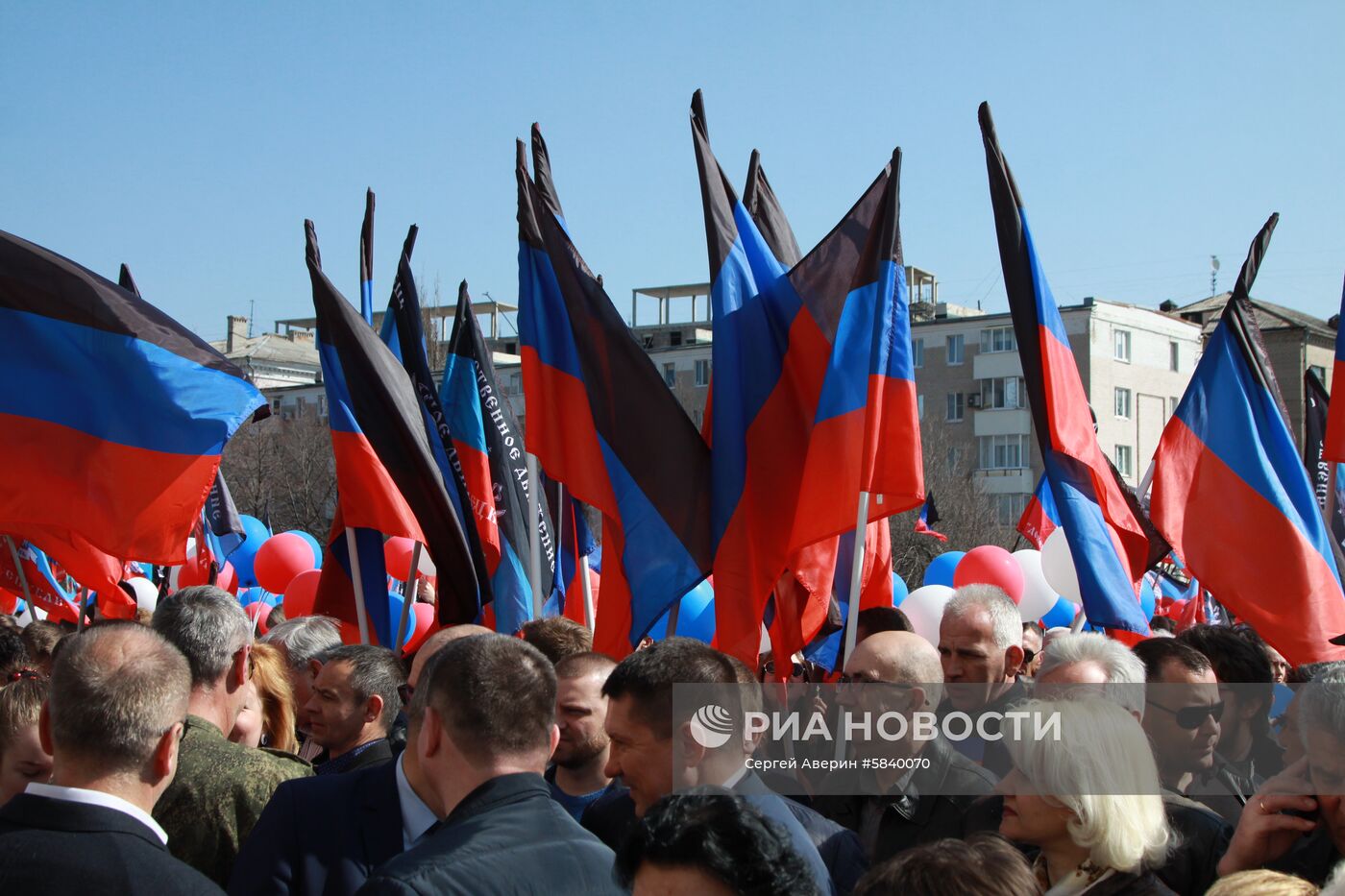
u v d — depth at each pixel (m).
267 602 14.47
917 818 4.07
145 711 3.00
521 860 2.84
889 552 7.34
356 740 4.46
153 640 3.15
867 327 6.21
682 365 66.25
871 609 5.80
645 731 3.42
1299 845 3.41
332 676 4.47
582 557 8.68
